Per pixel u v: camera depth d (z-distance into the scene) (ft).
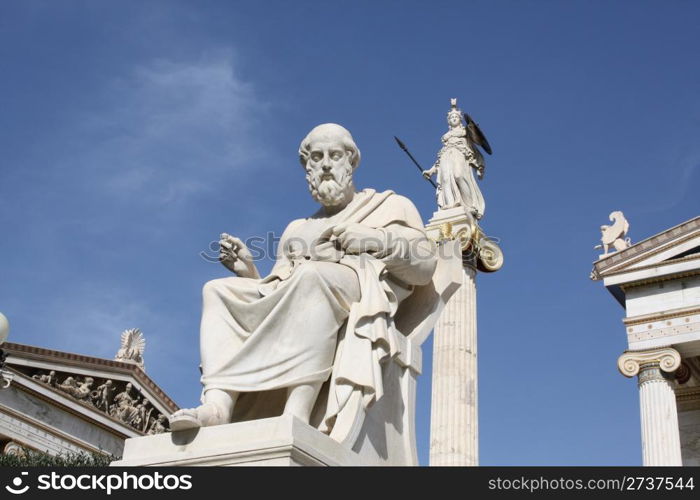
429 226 66.80
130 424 116.98
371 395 19.13
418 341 21.95
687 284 84.43
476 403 60.23
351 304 20.03
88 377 114.01
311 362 19.21
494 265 66.39
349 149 23.11
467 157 70.59
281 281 21.22
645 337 83.56
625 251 86.89
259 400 20.17
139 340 127.03
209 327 20.16
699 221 84.53
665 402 79.56
